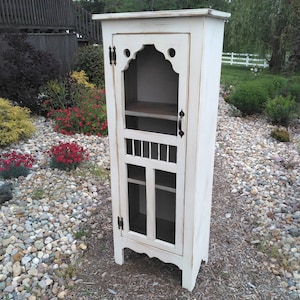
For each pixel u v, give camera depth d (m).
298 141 4.30
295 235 2.20
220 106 6.17
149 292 1.67
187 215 1.50
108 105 1.53
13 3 5.93
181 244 1.58
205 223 1.71
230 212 2.53
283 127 4.96
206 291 1.68
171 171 1.47
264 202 2.67
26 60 4.82
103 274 1.81
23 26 6.23
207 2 12.90
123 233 1.76
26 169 3.05
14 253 1.97
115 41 1.38
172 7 13.25
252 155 3.77
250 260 1.95
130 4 13.83
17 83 4.73
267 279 1.79
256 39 9.35
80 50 6.88
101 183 2.97
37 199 2.63
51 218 2.36
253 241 2.13
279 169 3.37
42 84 4.96
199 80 1.25
